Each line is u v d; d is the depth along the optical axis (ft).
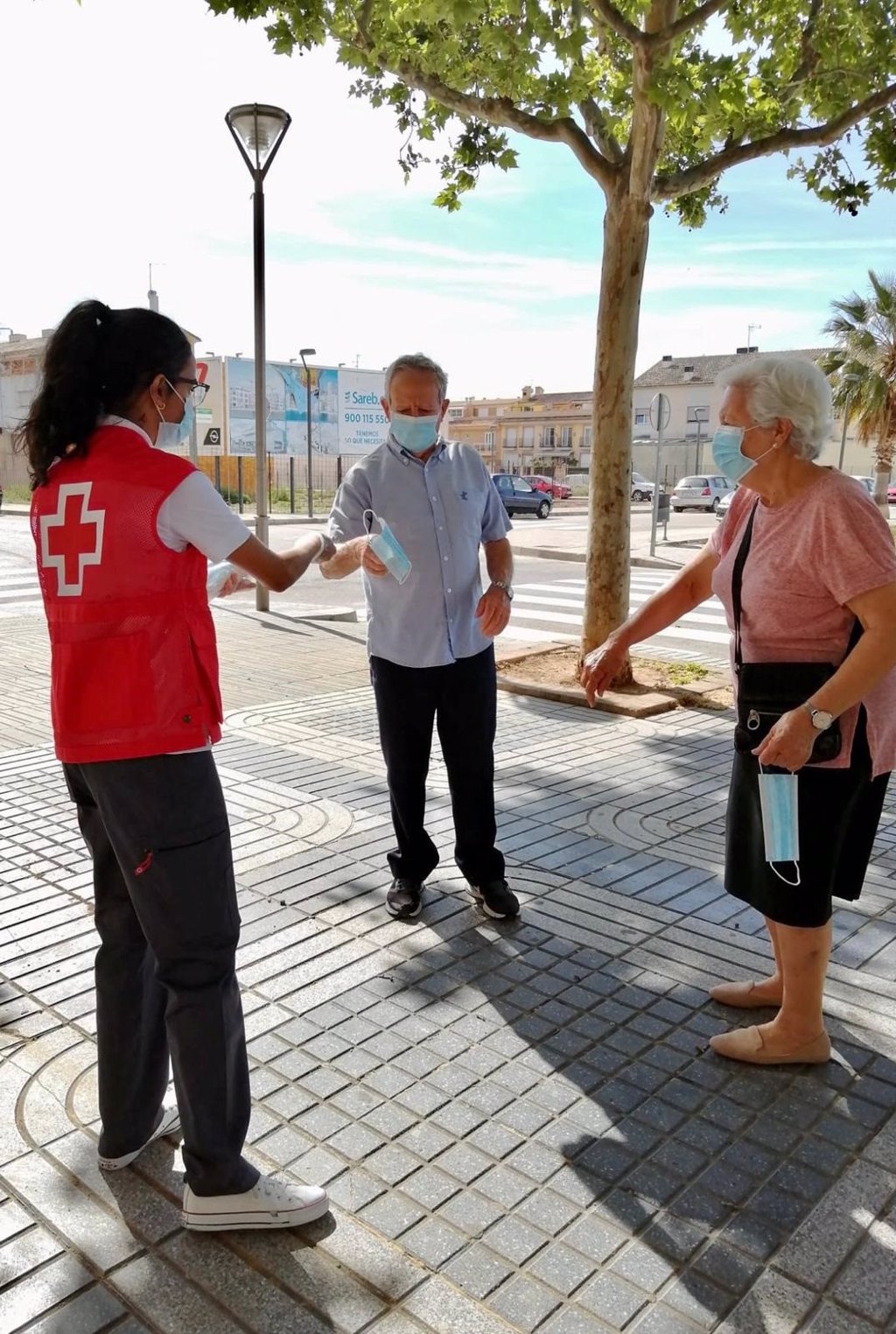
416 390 10.72
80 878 12.98
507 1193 7.41
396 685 11.28
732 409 8.00
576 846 14.32
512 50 19.71
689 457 194.80
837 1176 7.64
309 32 20.01
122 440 6.50
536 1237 6.98
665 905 12.37
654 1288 6.56
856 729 7.99
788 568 7.98
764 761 7.78
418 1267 6.72
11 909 12.05
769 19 23.71
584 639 24.16
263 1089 8.64
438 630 11.07
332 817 15.37
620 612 23.70
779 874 8.34
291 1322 6.29
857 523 7.63
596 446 23.32
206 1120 6.85
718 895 12.67
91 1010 9.84
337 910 12.12
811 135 22.75
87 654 6.44
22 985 10.30
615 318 22.72
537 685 23.95
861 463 157.48
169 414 6.83
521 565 57.93
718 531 8.98
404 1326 6.26
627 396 23.03
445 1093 8.61
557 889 12.80
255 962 10.84
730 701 23.04
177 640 6.51
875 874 13.39
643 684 24.30
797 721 7.67
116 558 6.32
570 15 21.11
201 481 6.50
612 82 26.14
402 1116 8.29
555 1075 8.89
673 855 13.99
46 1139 7.98
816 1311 6.39
